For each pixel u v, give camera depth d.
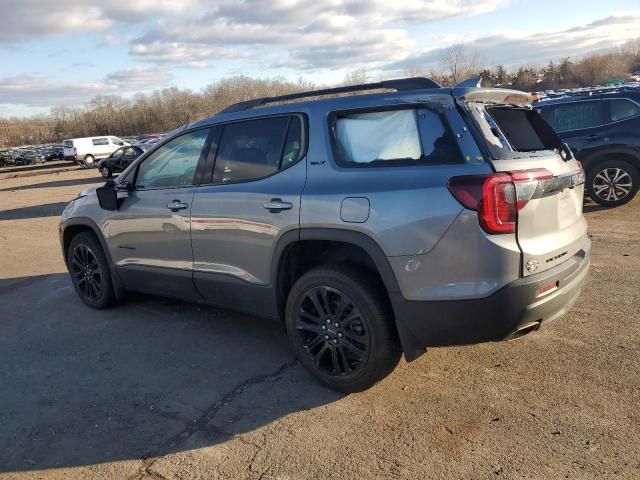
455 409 3.09
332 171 3.26
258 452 2.82
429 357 3.74
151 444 2.95
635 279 5.03
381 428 2.96
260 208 3.51
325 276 3.23
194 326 4.62
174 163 4.25
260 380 3.60
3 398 3.55
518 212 2.78
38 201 16.89
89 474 2.72
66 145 36.44
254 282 3.67
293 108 3.55
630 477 2.45
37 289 6.11
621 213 7.95
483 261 2.75
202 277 4.01
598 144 8.23
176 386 3.59
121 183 4.64
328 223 3.16
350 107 3.29
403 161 3.03
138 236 4.47
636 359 3.51
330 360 3.41
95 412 3.31
